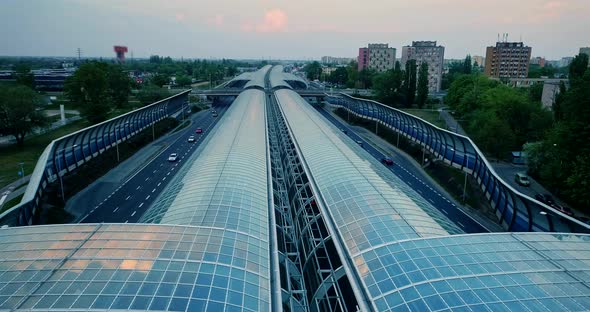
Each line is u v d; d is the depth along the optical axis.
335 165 59.47
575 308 25.16
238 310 24.72
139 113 112.31
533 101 128.50
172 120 142.75
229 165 57.81
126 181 78.19
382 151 108.56
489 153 96.50
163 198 50.81
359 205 44.75
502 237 34.75
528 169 83.75
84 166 79.62
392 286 29.00
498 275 28.73
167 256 28.94
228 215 41.22
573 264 30.42
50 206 60.12
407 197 48.56
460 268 29.88
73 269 26.59
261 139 80.81
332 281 37.16
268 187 53.19
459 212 65.69
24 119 101.19
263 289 27.97
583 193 58.94
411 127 107.94
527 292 26.75
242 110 120.62
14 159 90.75
